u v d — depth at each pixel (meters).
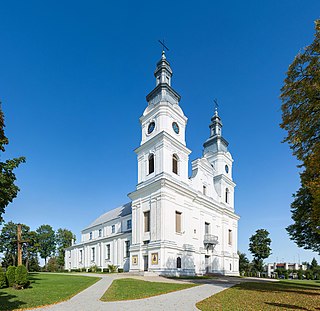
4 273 20.56
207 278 33.38
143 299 14.80
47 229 83.69
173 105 39.75
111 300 14.35
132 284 21.89
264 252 72.12
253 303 13.73
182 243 36.53
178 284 23.27
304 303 13.83
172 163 38.16
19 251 24.91
